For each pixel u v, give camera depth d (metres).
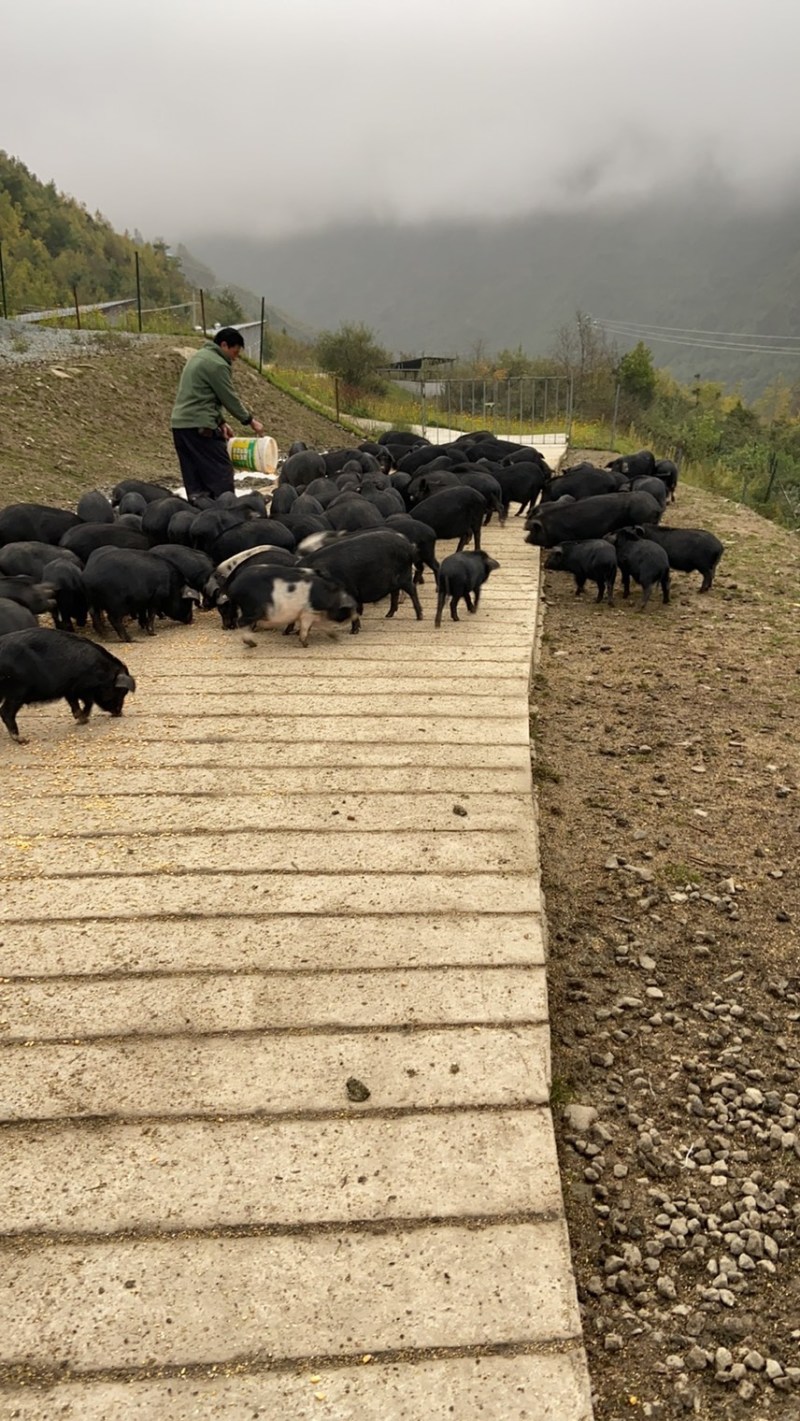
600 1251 3.07
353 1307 2.62
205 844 4.58
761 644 8.98
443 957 3.85
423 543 9.12
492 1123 3.17
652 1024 4.03
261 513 11.01
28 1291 2.63
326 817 4.84
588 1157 3.41
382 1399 2.41
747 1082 3.75
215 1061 3.35
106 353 22.56
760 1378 2.70
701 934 4.57
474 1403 2.41
